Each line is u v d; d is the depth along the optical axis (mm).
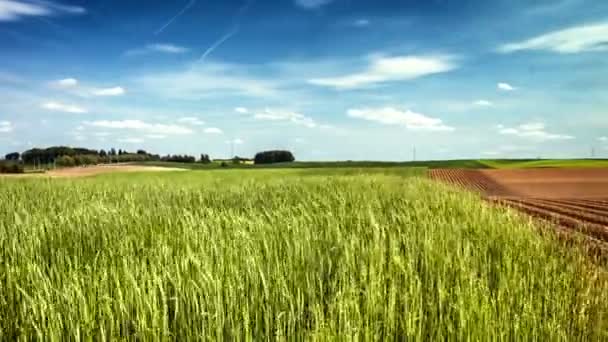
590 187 31375
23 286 3375
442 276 3820
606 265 5793
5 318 3035
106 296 2939
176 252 4121
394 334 2975
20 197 9672
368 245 4625
